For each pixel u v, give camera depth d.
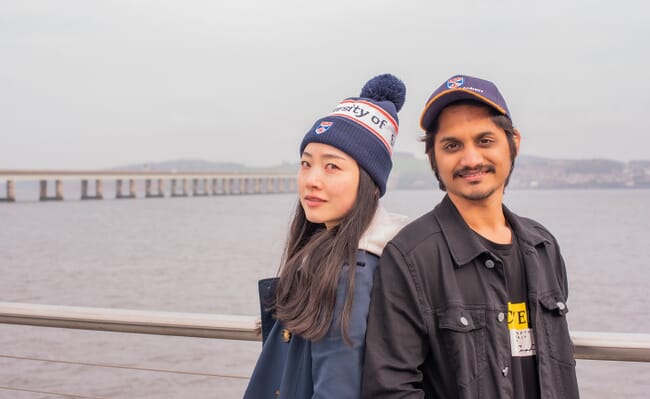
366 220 1.57
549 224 53.31
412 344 1.45
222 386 6.23
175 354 8.02
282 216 62.22
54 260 23.89
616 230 45.66
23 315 2.18
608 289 17.50
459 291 1.46
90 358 7.70
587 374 7.38
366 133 1.60
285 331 1.57
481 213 1.55
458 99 1.48
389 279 1.48
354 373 1.42
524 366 1.49
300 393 1.51
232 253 26.94
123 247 29.67
